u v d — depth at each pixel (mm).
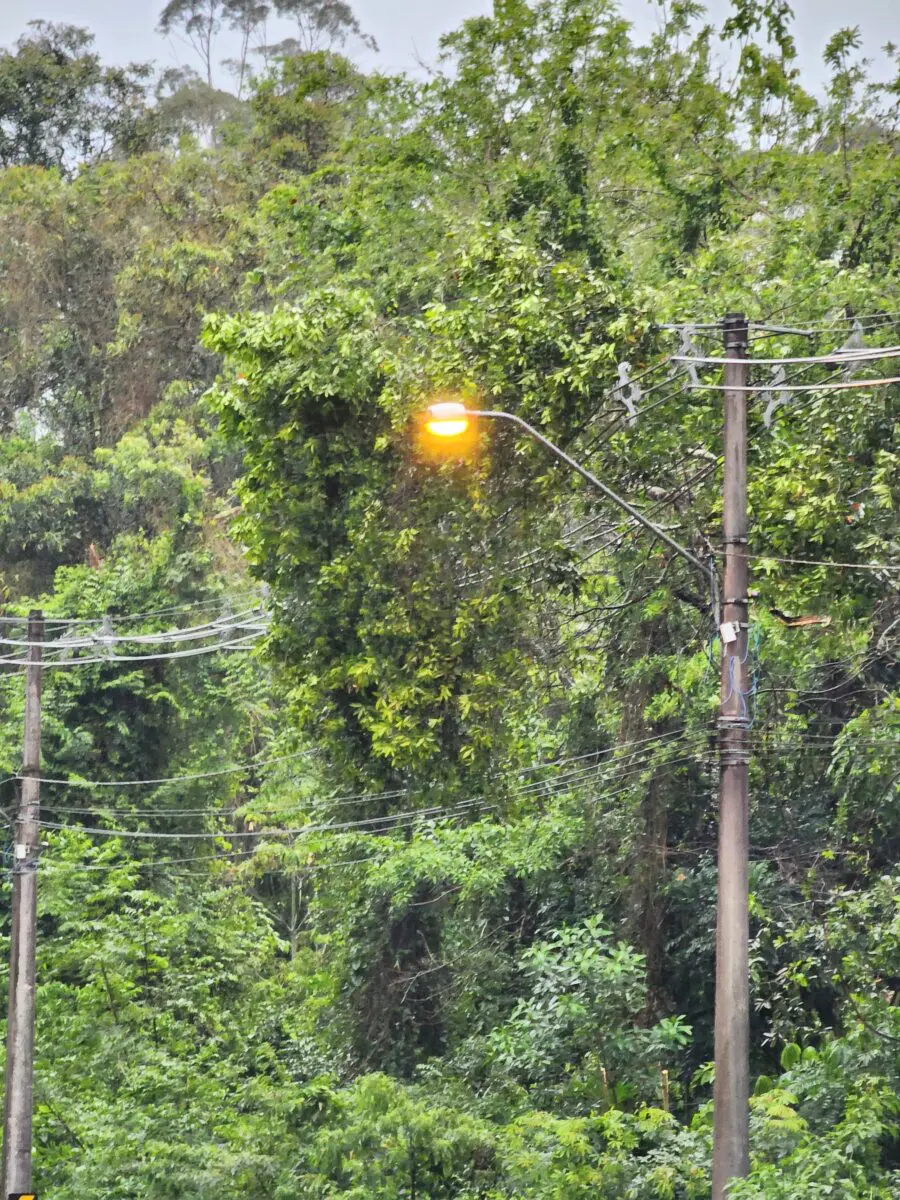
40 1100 53375
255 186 125562
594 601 51656
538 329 39125
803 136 70250
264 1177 45812
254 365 41156
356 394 40281
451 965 59688
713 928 57250
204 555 84062
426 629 40250
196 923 64750
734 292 51969
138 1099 51312
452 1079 53688
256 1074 60000
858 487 40625
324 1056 60500
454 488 39656
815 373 45000
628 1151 44062
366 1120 46000
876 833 53094
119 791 79375
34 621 55969
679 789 59688
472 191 72812
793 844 55906
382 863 58312
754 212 68500
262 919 81562
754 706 49344
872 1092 42438
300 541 41219
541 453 39125
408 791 43812
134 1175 46875
